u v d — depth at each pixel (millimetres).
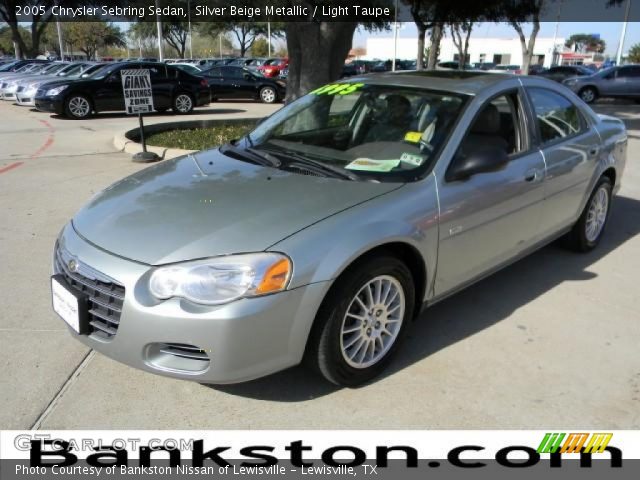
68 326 2873
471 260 3545
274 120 4254
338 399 2961
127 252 2686
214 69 20203
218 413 2846
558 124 4367
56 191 6676
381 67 45281
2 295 3998
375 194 3029
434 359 3330
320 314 2736
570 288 4340
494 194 3539
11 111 16031
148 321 2539
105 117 15039
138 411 2844
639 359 3383
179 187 3232
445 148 3352
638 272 4684
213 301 2512
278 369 2703
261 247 2604
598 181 4824
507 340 3561
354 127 3775
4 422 2742
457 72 4219
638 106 20812
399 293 3113
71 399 2910
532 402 2971
